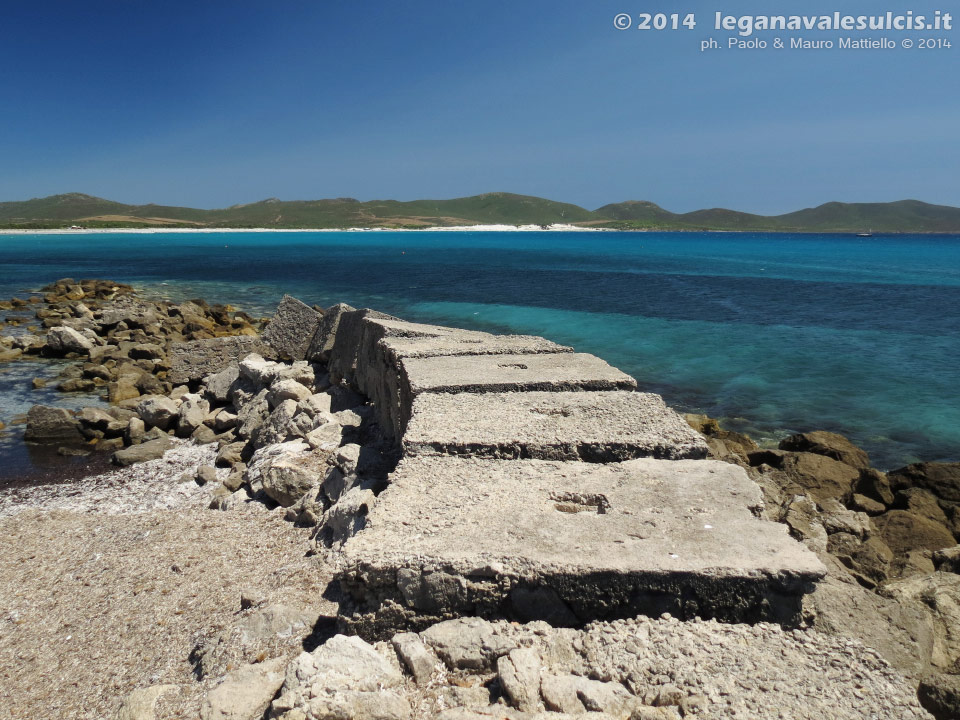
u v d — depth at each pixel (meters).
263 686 3.34
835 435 10.54
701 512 3.75
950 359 18.45
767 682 2.72
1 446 10.78
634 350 19.61
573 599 3.25
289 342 12.52
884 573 5.75
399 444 6.47
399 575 3.29
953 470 8.88
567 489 4.04
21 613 5.01
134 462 9.70
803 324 24.58
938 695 3.52
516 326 24.14
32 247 89.38
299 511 6.05
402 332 8.42
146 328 21.94
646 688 2.78
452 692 2.94
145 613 4.68
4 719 3.84
